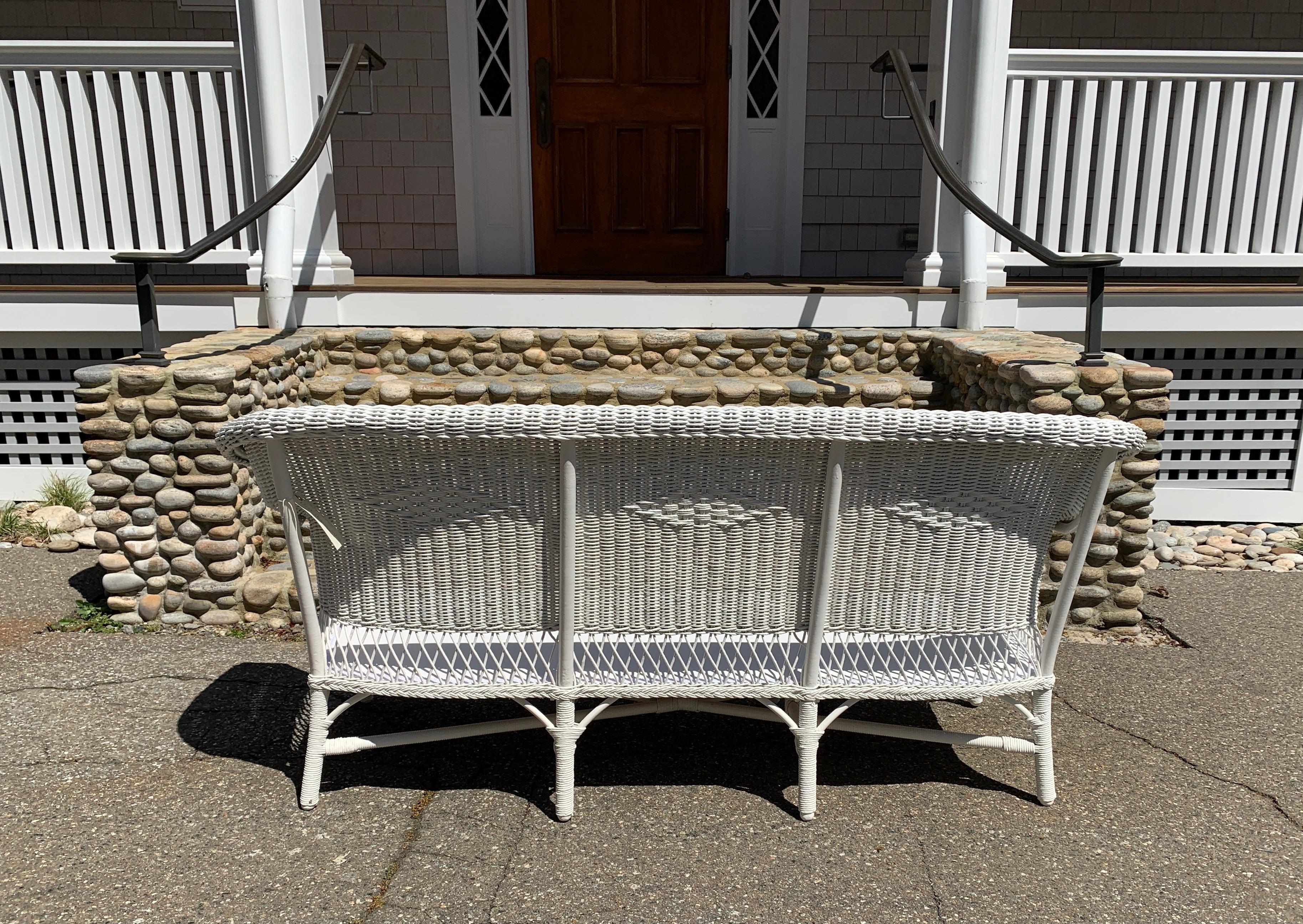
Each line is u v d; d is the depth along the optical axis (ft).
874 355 13.44
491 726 6.95
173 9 17.70
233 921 5.77
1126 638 10.44
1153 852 6.55
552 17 17.63
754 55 17.93
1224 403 14.28
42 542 13.00
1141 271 19.38
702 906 5.94
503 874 6.22
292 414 5.83
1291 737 8.20
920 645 6.91
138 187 13.52
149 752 7.68
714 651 6.81
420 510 6.31
